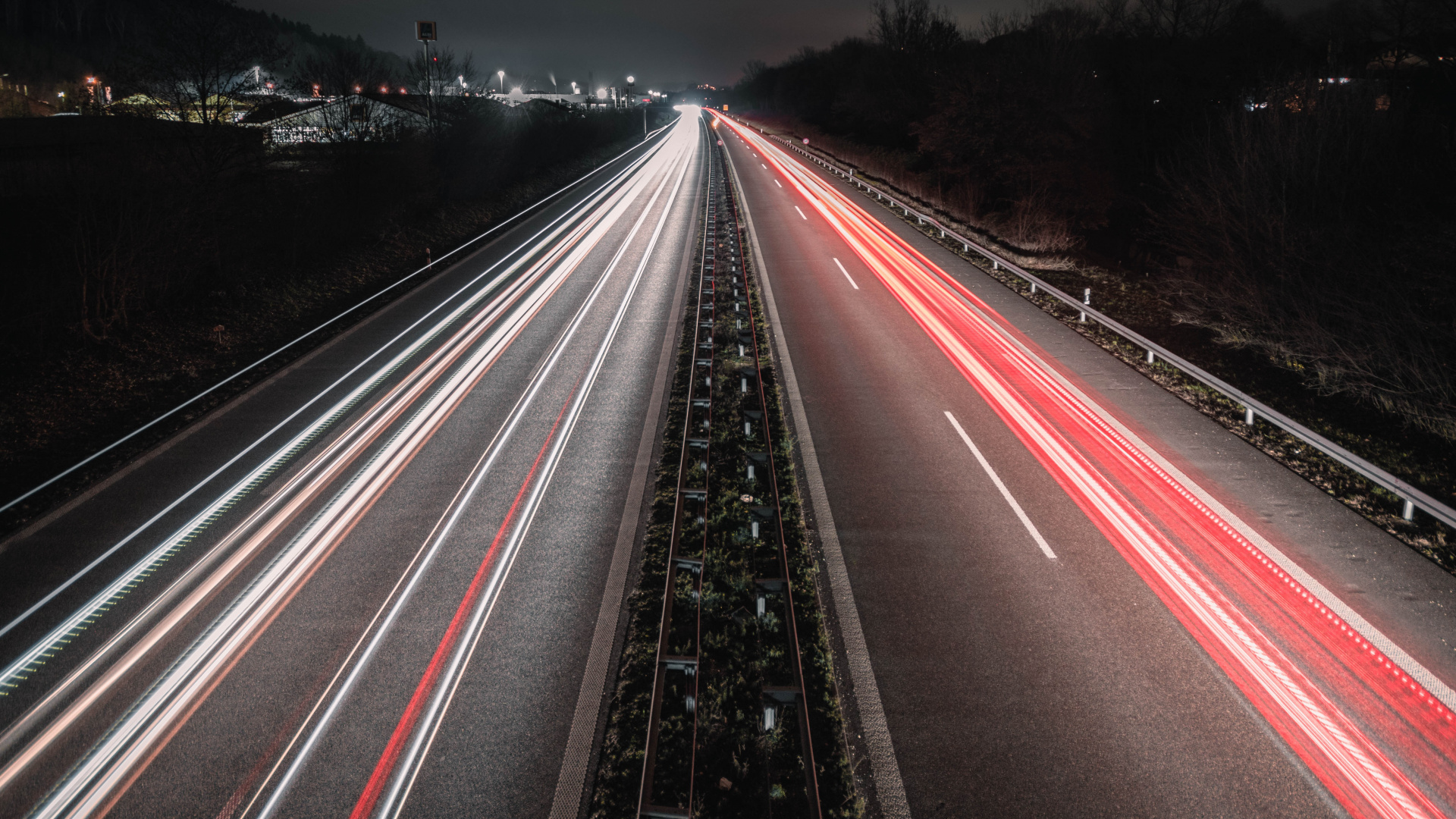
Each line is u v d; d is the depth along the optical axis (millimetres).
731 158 53531
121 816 4809
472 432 10680
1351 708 5512
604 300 18156
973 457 9711
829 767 5098
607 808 4801
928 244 25000
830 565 7387
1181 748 5184
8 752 5328
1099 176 32438
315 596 6984
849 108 63469
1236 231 15094
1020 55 34625
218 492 9039
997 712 5523
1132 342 14539
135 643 6410
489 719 5531
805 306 17406
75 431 11016
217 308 16156
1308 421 11094
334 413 11500
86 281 13562
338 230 22344
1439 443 10594
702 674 6012
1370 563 7312
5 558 7703
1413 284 11180
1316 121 14156
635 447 10125
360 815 4766
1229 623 6434
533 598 6910
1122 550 7555
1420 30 21547
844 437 10391
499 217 30531
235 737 5395
